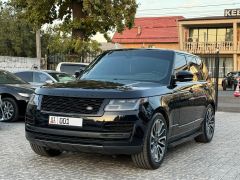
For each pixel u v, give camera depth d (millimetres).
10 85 11391
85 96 5844
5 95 11195
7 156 6953
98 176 5848
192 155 7500
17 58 24422
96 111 5785
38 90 6371
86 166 6391
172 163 6797
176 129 7023
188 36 46031
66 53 22625
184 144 8648
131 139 5785
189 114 7633
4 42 44125
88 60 22500
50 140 6012
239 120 13266
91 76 7277
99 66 7539
